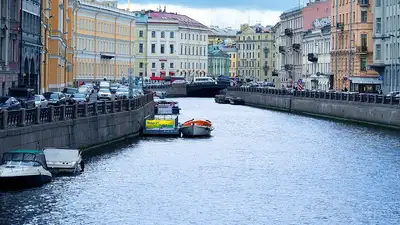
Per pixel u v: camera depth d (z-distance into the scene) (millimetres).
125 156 69000
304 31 197375
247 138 89375
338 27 160500
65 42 148875
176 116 97562
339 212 48812
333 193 54375
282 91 148875
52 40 130750
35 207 47125
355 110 113312
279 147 80062
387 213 48656
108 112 77750
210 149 77062
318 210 49312
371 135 92438
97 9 189875
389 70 132750
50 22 129750
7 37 88438
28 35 100562
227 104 172000
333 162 68562
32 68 105125
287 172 62875
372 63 144250
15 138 54531
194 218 46781
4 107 64250
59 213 46219
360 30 150625
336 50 162625
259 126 106938
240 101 172125
